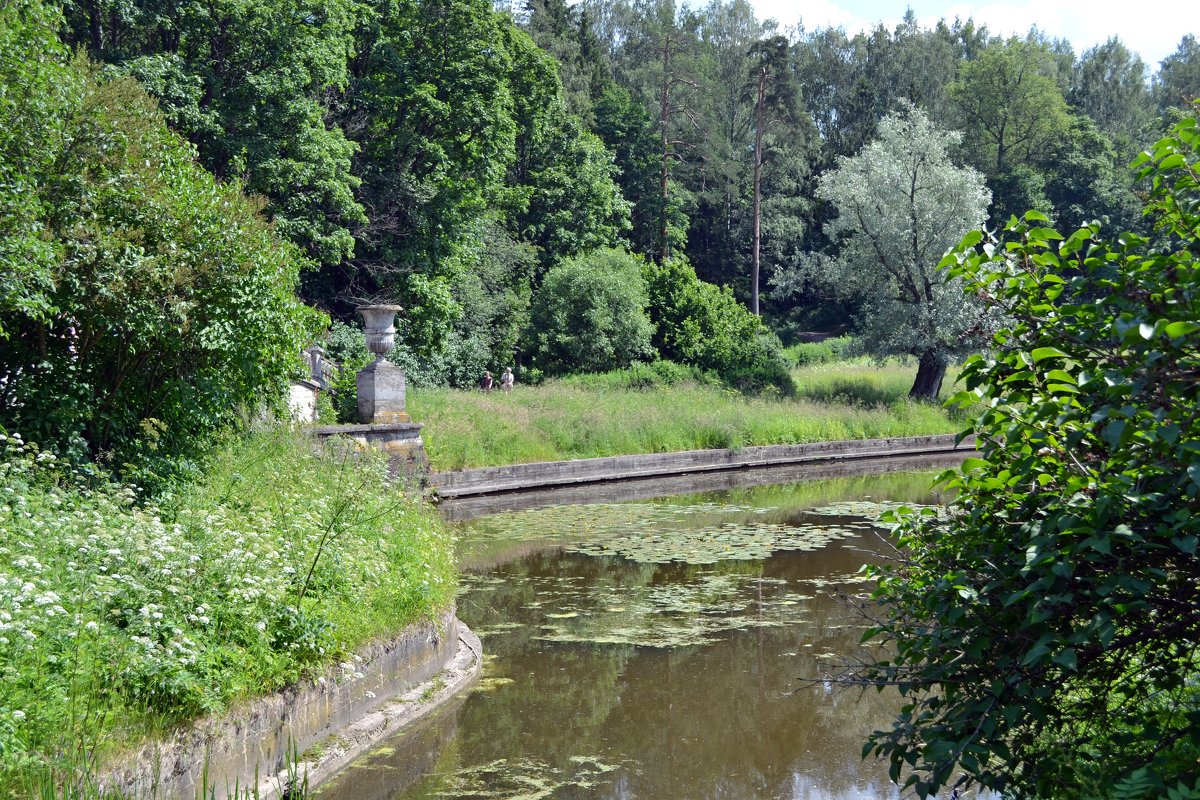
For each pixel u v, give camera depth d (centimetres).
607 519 1803
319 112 2555
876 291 3725
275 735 634
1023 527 374
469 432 2197
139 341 926
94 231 863
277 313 1048
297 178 2466
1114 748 407
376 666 777
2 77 812
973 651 377
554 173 4388
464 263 3269
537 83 3512
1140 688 396
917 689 408
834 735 769
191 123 2277
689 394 3036
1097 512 339
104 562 605
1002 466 404
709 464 2562
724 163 5834
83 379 944
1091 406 339
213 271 962
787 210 6225
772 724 792
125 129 933
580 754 725
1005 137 6700
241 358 1033
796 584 1283
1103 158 6034
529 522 1766
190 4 2289
